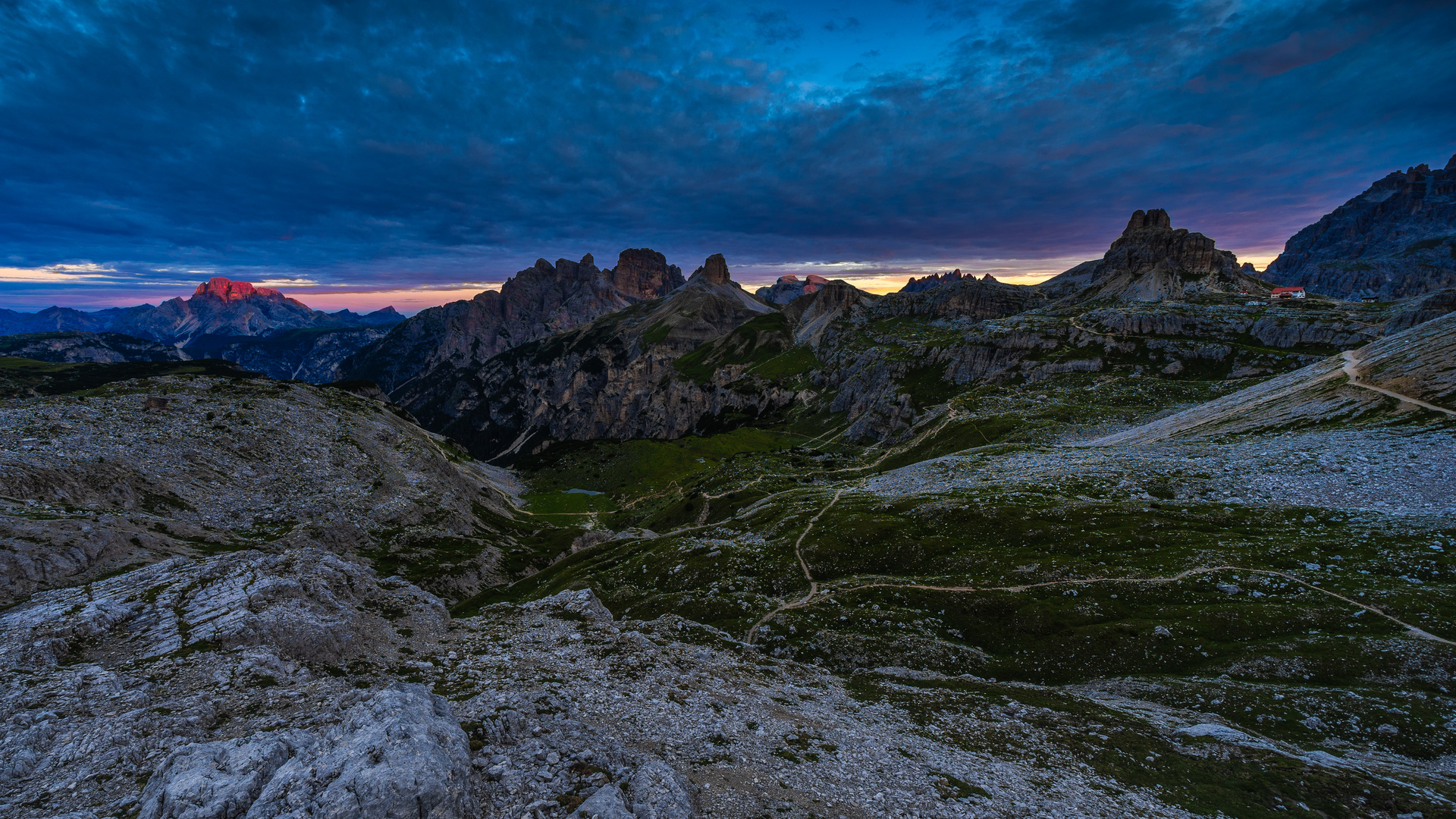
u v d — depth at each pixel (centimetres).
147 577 4559
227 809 1923
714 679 4591
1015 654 6088
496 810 2200
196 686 3092
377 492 15050
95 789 2167
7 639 3394
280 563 5016
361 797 1942
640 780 2511
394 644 4359
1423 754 3853
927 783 3097
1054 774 3428
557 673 4106
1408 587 5588
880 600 7506
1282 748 3825
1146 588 6625
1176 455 11031
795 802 2738
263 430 15400
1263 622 5581
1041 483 10562
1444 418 9181
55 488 9388
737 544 10750
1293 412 11662
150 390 16212
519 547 16312
